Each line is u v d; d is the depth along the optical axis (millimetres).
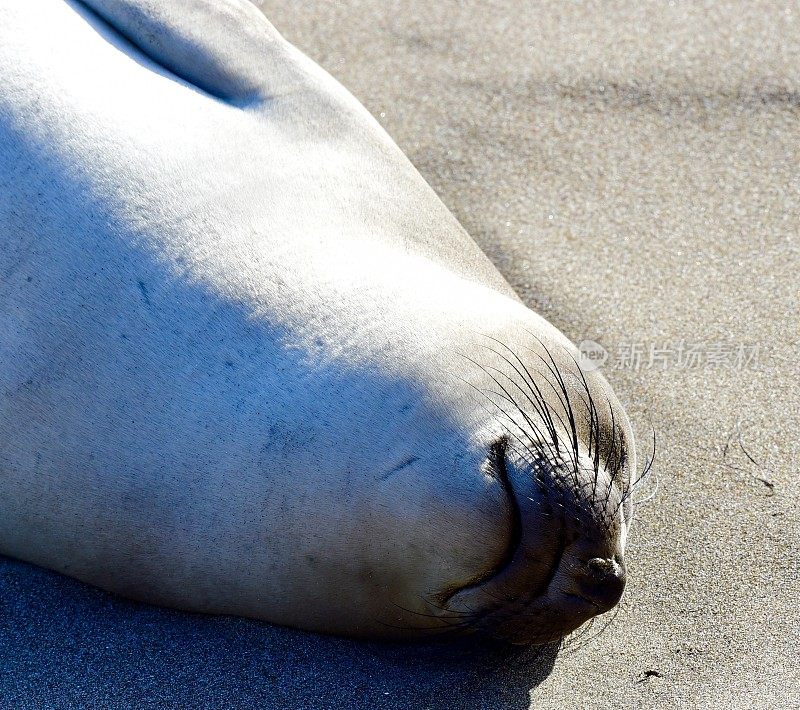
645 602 11328
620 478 10836
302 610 10758
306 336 10523
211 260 10875
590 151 16875
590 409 10742
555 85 17969
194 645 10984
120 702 10516
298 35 19000
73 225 10984
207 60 12898
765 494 12281
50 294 10852
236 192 11406
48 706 10469
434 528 9797
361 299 10719
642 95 17781
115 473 10641
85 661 10875
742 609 11188
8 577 11703
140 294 10773
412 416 10055
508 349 10656
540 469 9750
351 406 10180
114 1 13008
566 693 10562
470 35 18953
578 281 14898
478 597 10023
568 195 16188
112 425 10617
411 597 10297
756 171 16516
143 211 11047
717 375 13641
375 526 9969
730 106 17578
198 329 10641
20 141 11266
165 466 10492
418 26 19156
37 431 10805
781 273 14953
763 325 14266
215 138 11922
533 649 11000
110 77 12102
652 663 10766
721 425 13055
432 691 10617
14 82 11562
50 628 11195
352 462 10023
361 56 18594
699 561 11664
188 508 10500
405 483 9867
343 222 11594
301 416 10219
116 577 11266
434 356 10328
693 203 16016
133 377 10609
